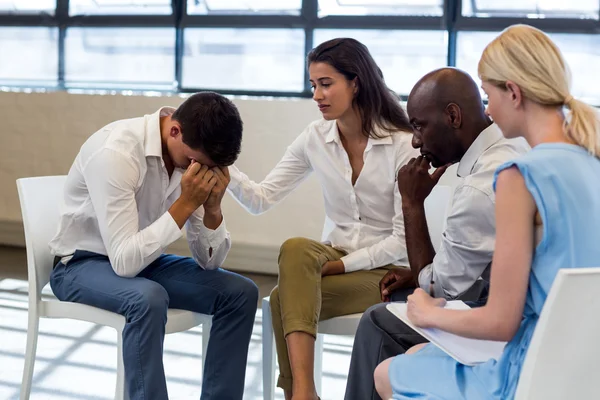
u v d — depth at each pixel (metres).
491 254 1.93
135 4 5.28
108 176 2.32
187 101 2.35
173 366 3.34
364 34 4.87
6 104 5.60
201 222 2.46
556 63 1.51
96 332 3.77
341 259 2.49
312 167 2.77
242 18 5.08
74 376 3.16
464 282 2.01
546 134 1.53
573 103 1.52
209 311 2.47
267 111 5.04
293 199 5.06
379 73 2.58
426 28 4.75
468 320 1.51
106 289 2.34
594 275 1.29
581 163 1.47
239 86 5.16
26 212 2.52
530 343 1.35
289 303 2.30
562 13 4.51
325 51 2.53
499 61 1.54
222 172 2.41
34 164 5.61
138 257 2.30
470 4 4.67
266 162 5.09
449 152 2.08
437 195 2.67
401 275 2.47
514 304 1.44
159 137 2.40
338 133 2.63
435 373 1.62
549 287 1.44
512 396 1.47
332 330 2.43
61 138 5.52
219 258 2.52
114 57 5.38
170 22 5.22
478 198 1.91
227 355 2.47
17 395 2.93
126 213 2.33
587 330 1.33
